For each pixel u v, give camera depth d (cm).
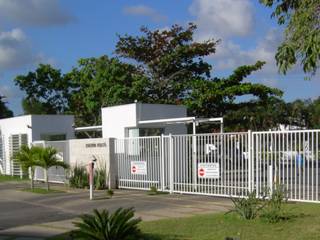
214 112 3625
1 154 3484
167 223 1259
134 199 1828
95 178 2258
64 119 3247
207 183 1838
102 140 2303
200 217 1333
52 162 2288
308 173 1509
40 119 3161
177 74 3938
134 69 4047
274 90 3572
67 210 1661
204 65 4009
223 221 1226
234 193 1722
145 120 2491
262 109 4603
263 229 1109
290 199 1546
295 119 5566
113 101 3850
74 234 1005
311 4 826
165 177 2020
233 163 1730
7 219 1523
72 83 4681
